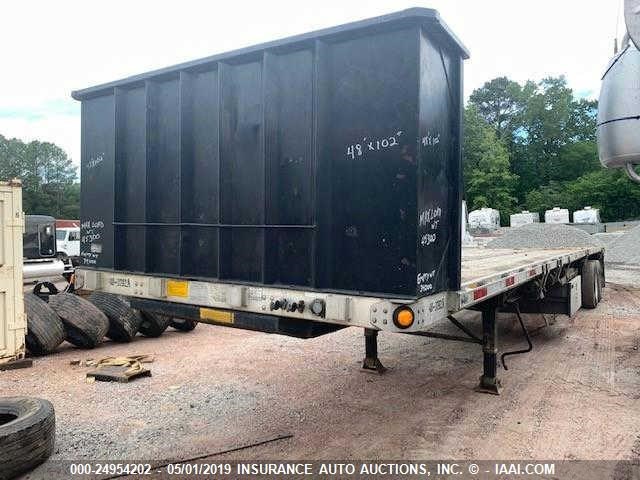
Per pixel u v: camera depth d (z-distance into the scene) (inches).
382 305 120.0
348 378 223.1
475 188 2269.9
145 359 253.0
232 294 143.7
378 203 123.8
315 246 129.3
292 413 181.9
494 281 172.7
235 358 257.8
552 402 191.9
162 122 166.1
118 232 176.9
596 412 181.8
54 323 270.2
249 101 143.7
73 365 246.7
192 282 153.9
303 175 134.3
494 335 200.7
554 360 251.4
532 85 2723.9
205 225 152.4
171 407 188.1
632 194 2031.3
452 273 141.0
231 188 147.7
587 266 397.1
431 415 179.6
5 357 241.3
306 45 132.6
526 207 2299.5
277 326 136.6
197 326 346.9
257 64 142.0
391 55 121.3
